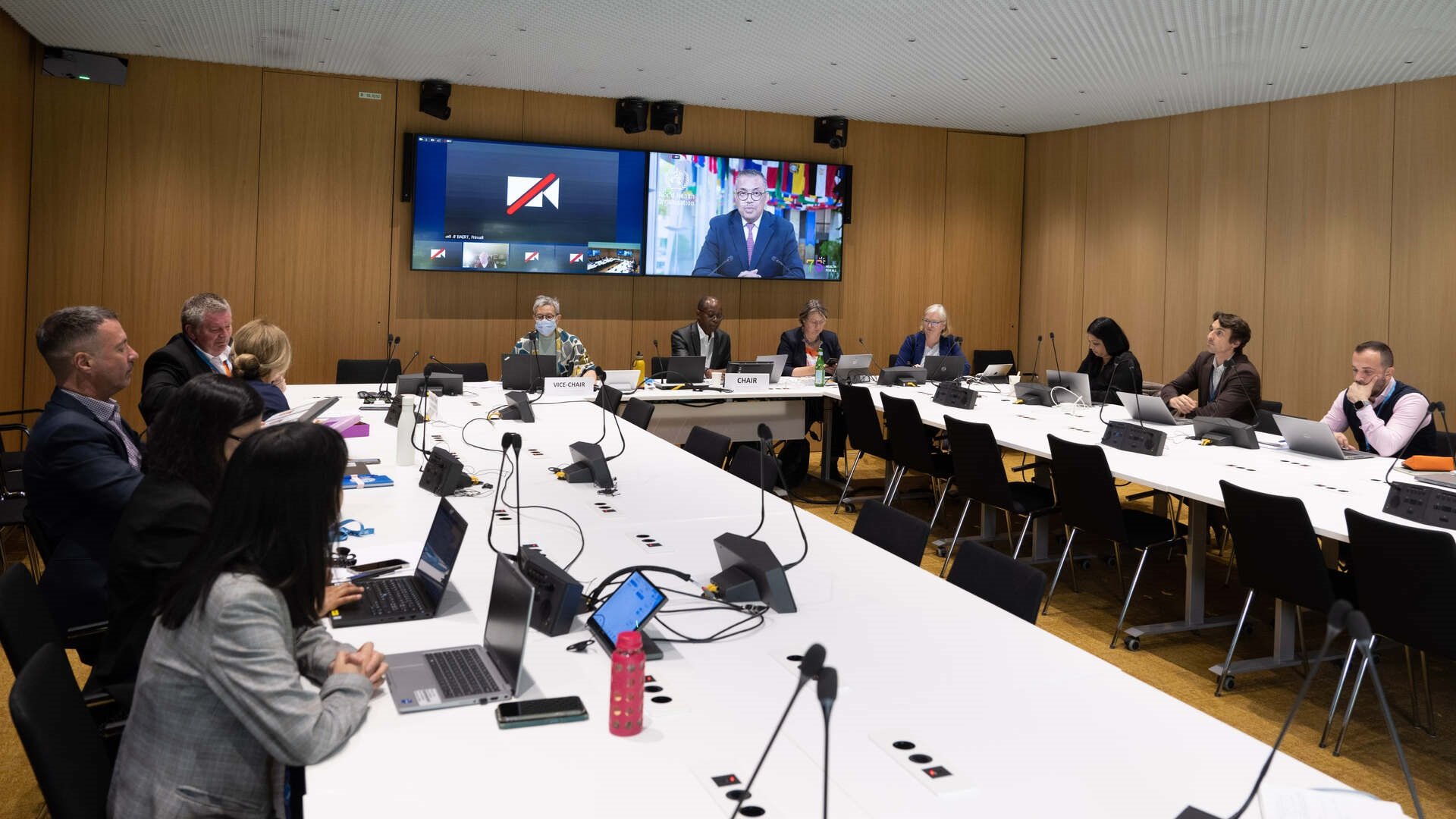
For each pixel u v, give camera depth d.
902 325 9.50
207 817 1.59
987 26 5.94
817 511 6.54
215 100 7.43
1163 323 8.64
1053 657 2.08
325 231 7.77
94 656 2.71
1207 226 8.28
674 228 8.57
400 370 7.06
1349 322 7.35
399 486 3.59
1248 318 8.01
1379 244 7.16
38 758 1.50
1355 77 6.82
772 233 8.87
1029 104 8.22
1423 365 6.93
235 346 4.11
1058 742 1.69
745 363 6.97
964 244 9.66
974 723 1.76
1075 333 9.39
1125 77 7.16
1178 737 1.71
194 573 1.62
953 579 2.72
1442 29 5.61
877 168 9.29
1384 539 2.94
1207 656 4.04
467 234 8.02
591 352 8.55
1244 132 7.99
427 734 1.68
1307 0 5.20
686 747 1.65
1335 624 1.23
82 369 2.84
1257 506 3.36
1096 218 9.16
